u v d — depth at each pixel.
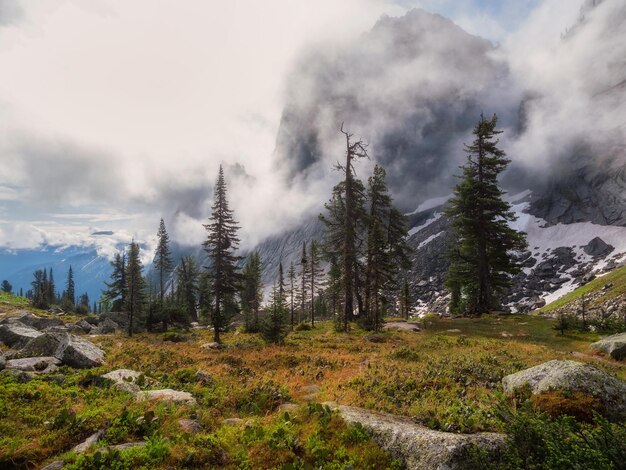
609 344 20.20
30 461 6.73
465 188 42.00
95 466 6.16
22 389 9.88
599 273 88.75
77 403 9.55
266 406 11.07
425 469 6.38
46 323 38.16
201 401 10.84
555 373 9.42
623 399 8.27
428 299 104.19
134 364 17.55
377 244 34.59
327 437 7.79
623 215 111.94
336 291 43.84
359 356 19.62
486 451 6.16
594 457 5.11
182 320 52.06
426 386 12.34
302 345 25.31
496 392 10.75
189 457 6.53
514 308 87.62
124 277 61.16
